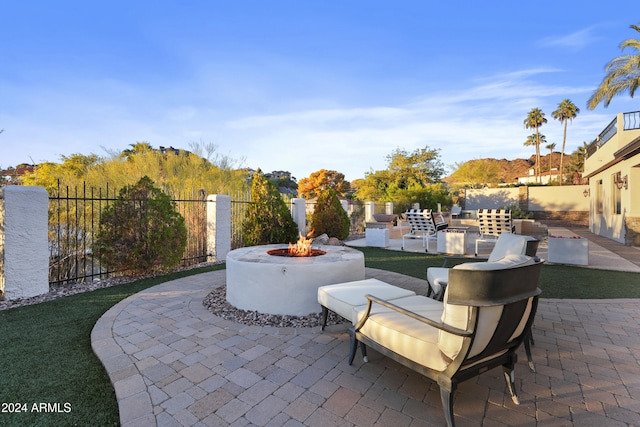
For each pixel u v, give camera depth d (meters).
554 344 3.01
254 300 3.78
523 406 2.07
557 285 5.15
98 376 2.44
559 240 6.78
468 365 1.84
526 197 24.91
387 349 2.23
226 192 9.86
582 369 2.54
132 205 5.81
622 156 9.38
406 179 28.03
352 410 2.01
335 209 11.31
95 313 3.87
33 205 4.58
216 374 2.44
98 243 5.61
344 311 2.83
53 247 6.00
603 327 3.42
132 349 2.85
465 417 1.96
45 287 4.71
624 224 10.17
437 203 21.91
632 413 1.99
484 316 1.70
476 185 36.25
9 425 1.86
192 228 7.54
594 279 5.54
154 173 10.16
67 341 3.05
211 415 1.96
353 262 4.09
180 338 3.09
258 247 5.34
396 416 1.96
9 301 4.31
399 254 8.61
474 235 12.06
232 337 3.12
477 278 1.67
